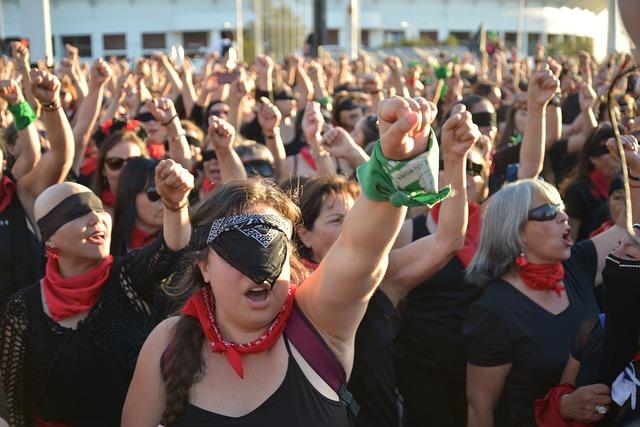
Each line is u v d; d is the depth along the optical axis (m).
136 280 3.02
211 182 4.98
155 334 2.30
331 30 61.19
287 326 2.21
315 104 4.38
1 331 3.11
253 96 8.96
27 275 4.16
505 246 3.32
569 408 2.75
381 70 12.70
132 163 4.27
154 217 4.21
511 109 7.04
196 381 2.13
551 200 3.29
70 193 3.04
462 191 3.09
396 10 63.25
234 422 2.08
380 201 1.86
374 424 3.02
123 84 7.34
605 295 2.48
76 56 9.51
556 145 5.90
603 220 4.88
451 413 3.93
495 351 3.29
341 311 2.12
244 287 2.11
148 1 59.84
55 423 3.06
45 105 4.00
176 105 8.48
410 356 3.94
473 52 26.06
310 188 3.28
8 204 4.17
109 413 3.03
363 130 5.73
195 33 60.22
